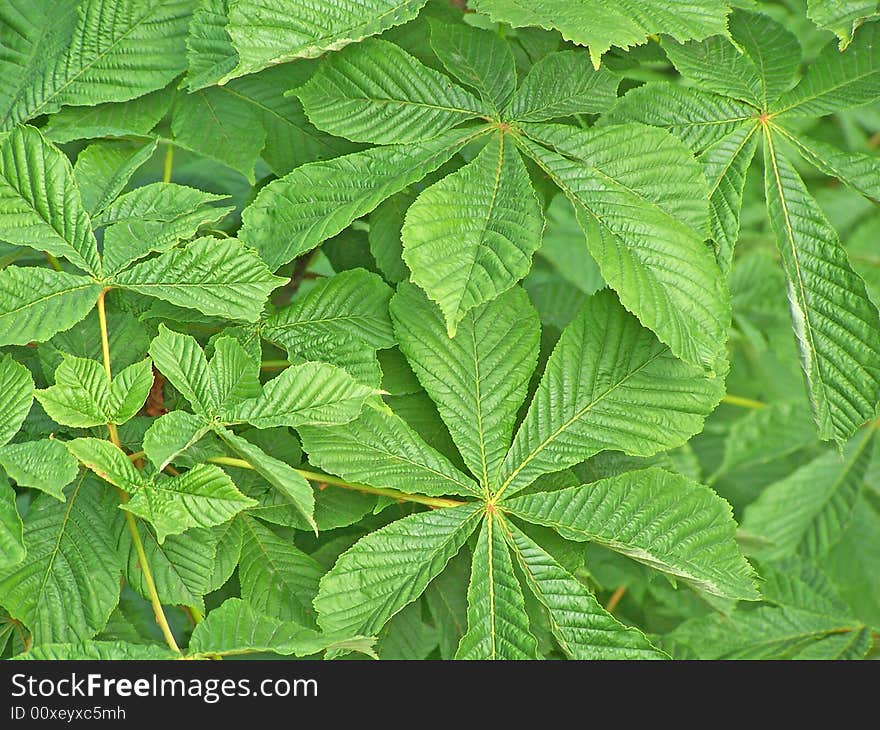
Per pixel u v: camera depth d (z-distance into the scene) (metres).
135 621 2.02
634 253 1.91
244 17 1.91
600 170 1.93
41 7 1.99
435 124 1.94
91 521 1.90
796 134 1.96
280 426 1.93
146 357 1.93
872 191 1.94
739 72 1.96
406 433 1.93
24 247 1.96
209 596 1.98
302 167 1.93
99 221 1.92
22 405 1.87
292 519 1.94
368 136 1.94
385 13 1.93
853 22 1.92
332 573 1.90
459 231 1.90
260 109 1.98
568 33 1.88
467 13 2.07
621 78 1.97
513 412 1.94
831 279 1.94
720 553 1.92
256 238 1.92
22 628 1.92
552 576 1.91
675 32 1.92
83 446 1.86
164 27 1.97
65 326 1.88
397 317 1.94
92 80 1.97
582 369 1.94
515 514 1.93
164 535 1.86
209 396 1.89
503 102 1.95
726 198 1.94
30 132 1.91
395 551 1.91
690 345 1.89
